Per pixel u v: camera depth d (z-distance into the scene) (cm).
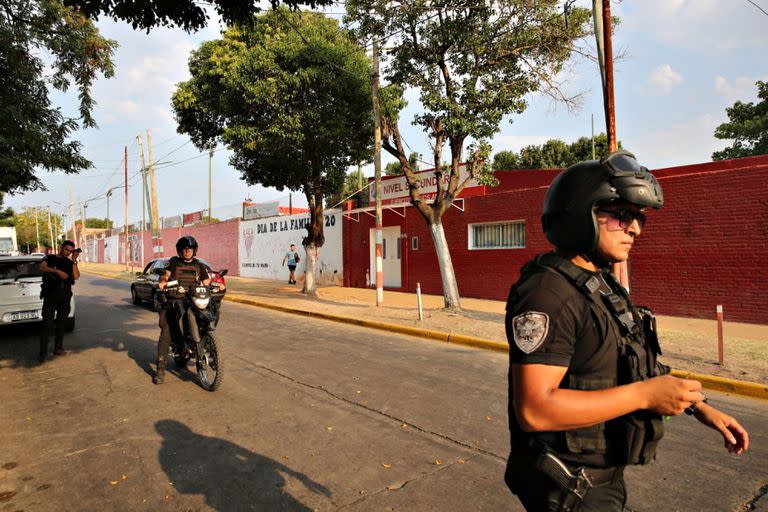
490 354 785
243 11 466
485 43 1098
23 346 870
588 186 138
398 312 1187
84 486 355
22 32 699
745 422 485
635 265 1106
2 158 696
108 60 786
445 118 1082
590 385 133
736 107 2303
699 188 1008
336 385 601
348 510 316
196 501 331
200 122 1566
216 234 3119
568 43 1080
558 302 132
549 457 135
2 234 2562
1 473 379
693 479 354
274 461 390
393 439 432
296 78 1267
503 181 1595
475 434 442
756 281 939
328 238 2091
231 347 838
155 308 1323
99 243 6316
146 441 435
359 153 1535
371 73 1326
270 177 1566
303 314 1262
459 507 318
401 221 1720
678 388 122
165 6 427
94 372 679
